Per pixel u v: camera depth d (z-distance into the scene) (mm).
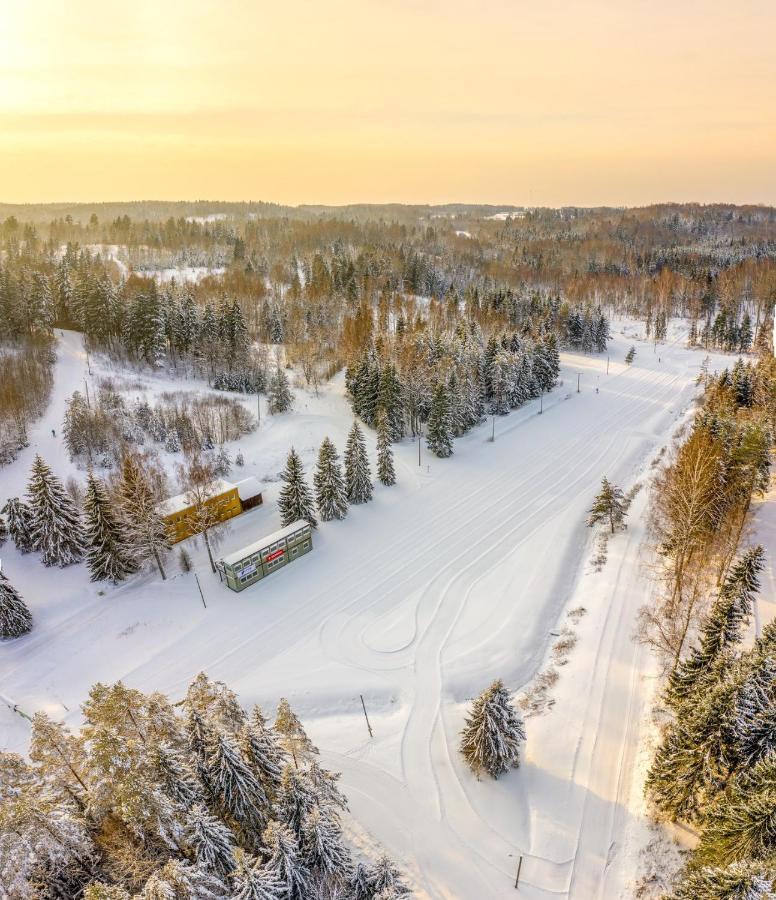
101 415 69688
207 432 72062
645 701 36625
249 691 39750
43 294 99250
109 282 104250
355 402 85125
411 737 35594
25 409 72562
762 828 19922
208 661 42406
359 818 30516
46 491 49156
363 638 44500
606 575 50469
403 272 170875
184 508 54188
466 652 42781
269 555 51188
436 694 39000
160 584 49562
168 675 41125
